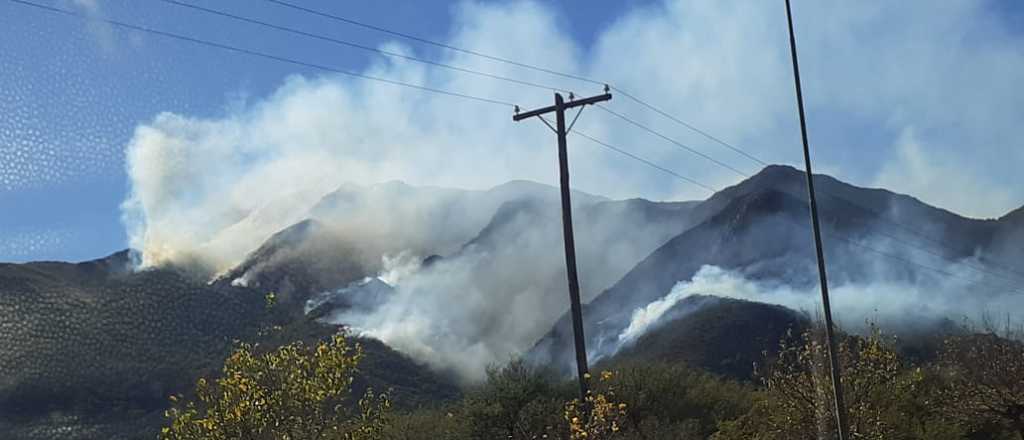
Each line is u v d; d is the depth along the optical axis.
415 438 44.91
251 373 22.62
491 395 45.94
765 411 36.31
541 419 41.84
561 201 32.59
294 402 22.42
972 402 37.84
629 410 42.09
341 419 23.08
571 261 32.12
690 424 39.25
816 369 33.22
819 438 32.50
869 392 33.22
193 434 21.84
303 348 23.44
